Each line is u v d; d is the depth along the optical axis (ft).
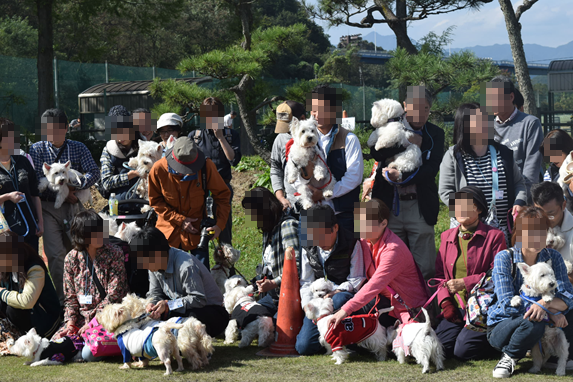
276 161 16.78
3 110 59.57
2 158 15.56
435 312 13.80
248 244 25.72
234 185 32.86
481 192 13.16
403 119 15.80
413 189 15.11
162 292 14.08
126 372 12.08
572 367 11.76
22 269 13.69
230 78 39.47
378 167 15.81
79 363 12.95
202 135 18.17
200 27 131.75
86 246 13.58
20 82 61.16
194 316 13.69
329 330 12.52
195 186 14.94
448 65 33.65
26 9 105.70
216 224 15.46
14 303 13.69
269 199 14.62
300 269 13.93
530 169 15.12
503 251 12.23
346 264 13.67
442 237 13.79
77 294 13.84
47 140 17.40
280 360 12.90
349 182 14.82
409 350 12.07
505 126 15.79
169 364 11.83
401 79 35.14
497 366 11.50
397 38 41.04
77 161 18.24
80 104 61.26
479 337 12.54
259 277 15.43
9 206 15.34
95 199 31.48
